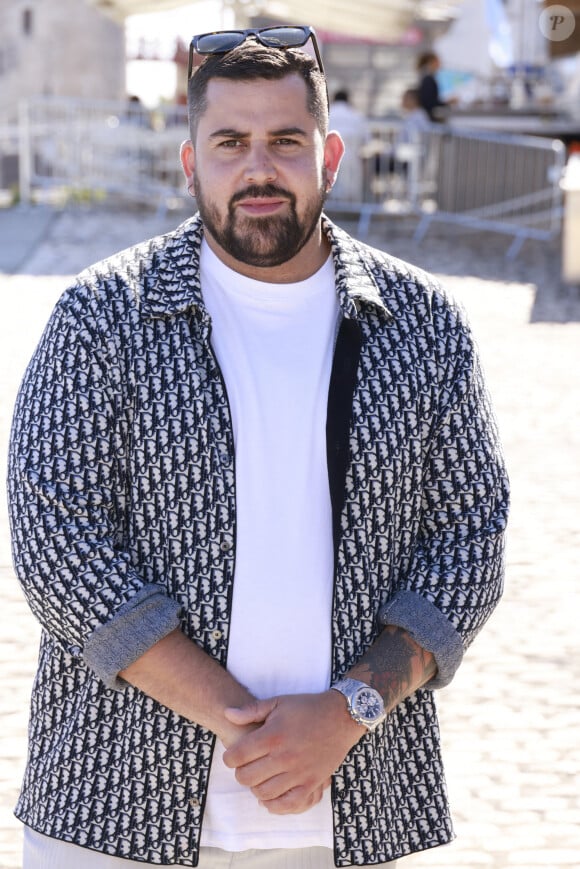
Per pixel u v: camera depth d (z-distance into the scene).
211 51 2.24
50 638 2.25
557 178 14.71
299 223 2.23
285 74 2.21
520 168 15.02
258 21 20.30
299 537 2.21
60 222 15.38
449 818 2.31
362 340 2.29
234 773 2.19
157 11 19.81
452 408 2.30
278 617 2.19
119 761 2.18
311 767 2.09
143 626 2.10
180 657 2.12
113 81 37.00
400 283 2.36
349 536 2.23
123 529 2.22
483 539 2.27
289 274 2.32
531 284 12.54
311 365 2.28
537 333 10.37
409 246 14.67
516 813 3.79
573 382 8.84
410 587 2.25
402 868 3.49
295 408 2.25
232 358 2.26
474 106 19.55
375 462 2.24
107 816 2.17
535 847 3.61
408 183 15.79
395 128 15.57
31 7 35.94
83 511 2.15
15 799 3.77
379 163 15.73
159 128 16.89
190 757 2.16
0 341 9.44
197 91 2.25
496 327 10.56
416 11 21.09
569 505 6.48
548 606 5.30
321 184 2.27
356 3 20.14
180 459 2.19
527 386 8.72
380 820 2.20
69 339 2.21
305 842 2.19
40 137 17.41
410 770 2.29
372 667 2.17
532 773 4.02
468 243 14.94
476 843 3.63
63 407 2.18
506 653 4.88
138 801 2.17
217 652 2.19
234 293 2.31
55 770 2.20
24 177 17.08
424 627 2.19
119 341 2.21
